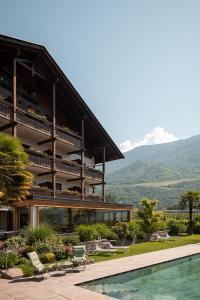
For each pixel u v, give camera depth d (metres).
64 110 37.97
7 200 17.84
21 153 17.52
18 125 28.83
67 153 38.75
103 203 32.88
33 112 31.53
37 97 34.31
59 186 36.91
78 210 31.28
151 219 32.62
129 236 29.42
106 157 44.84
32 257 14.84
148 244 28.31
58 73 32.81
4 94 29.80
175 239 33.34
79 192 37.88
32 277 14.09
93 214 33.25
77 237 22.48
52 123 33.06
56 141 34.06
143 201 33.25
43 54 30.66
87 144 41.78
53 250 18.72
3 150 17.30
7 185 17.08
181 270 17.69
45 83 33.81
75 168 36.03
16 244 18.81
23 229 22.39
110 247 23.09
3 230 26.22
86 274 15.05
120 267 16.91
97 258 19.91
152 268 17.91
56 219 28.02
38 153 30.45
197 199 41.53
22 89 32.53
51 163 32.19
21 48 28.70
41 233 20.14
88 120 38.47
